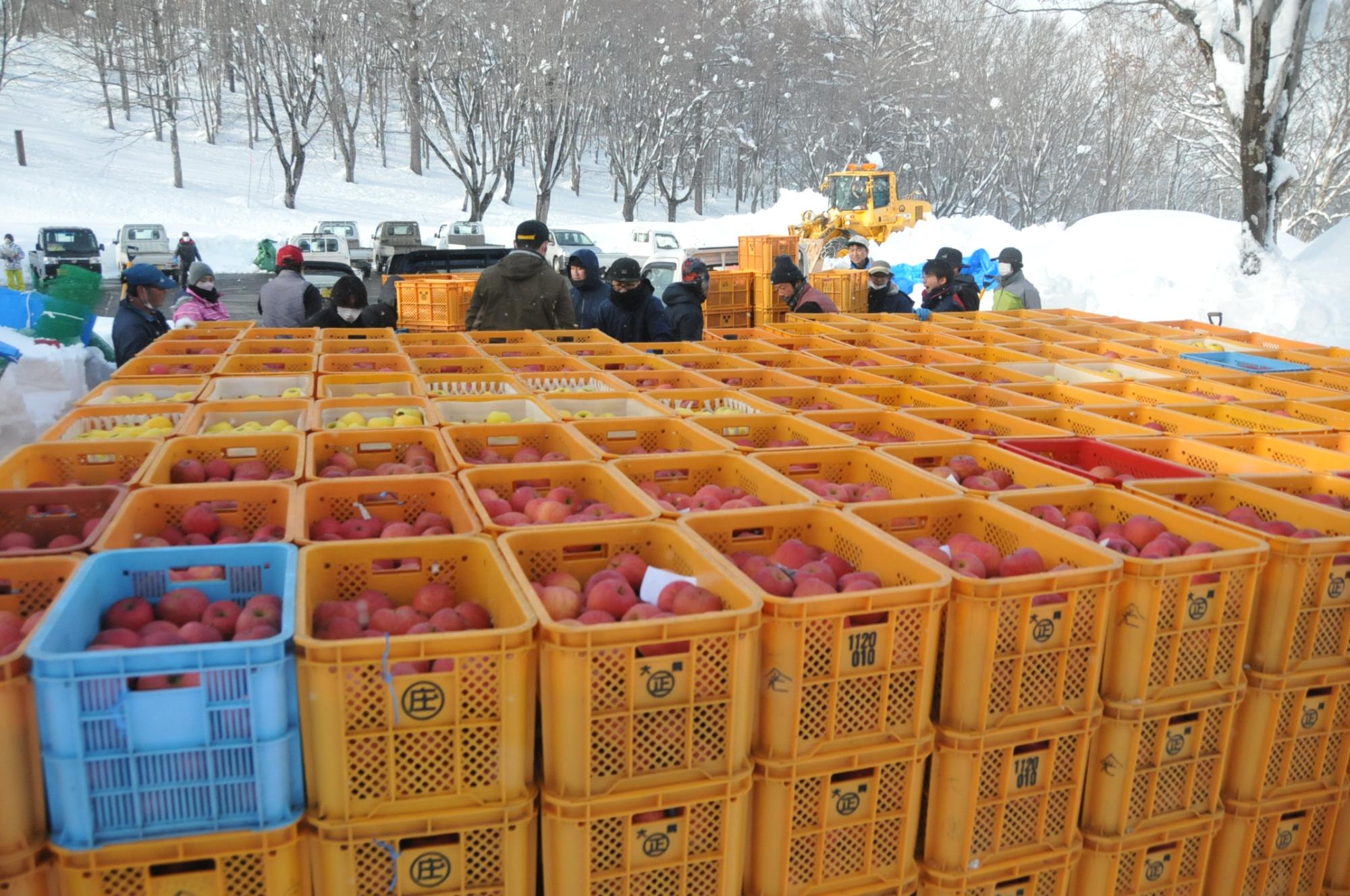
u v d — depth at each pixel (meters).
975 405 5.22
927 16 61.78
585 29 43.94
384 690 2.05
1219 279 17.83
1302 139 41.81
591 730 2.16
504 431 4.29
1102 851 2.65
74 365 6.31
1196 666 2.69
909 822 2.49
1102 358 7.02
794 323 8.34
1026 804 2.60
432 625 2.53
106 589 2.55
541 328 8.05
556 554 2.93
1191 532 3.10
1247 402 5.52
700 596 2.44
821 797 2.39
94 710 1.92
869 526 2.96
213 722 1.98
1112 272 20.47
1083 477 3.72
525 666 2.14
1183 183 72.12
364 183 53.25
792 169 72.12
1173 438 4.46
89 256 25.34
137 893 2.01
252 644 1.96
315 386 5.27
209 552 2.67
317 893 2.11
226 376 5.32
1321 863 3.00
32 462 3.67
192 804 2.00
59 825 1.97
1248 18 17.39
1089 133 61.06
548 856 2.21
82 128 53.00
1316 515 3.34
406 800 2.11
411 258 15.16
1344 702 2.92
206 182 47.09
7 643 2.26
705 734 2.26
